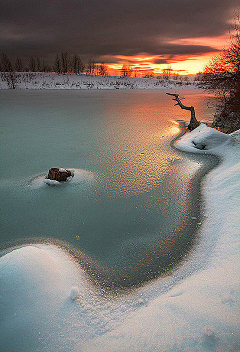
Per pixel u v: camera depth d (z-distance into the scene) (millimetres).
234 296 2115
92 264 3205
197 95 33906
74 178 5996
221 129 10867
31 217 4367
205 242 3490
